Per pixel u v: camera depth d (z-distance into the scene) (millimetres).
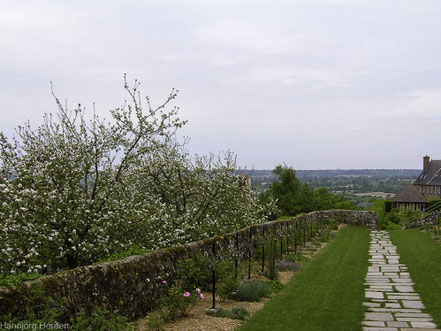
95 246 8367
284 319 6656
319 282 9766
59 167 8656
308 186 37625
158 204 10844
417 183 76812
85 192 9242
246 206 14422
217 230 12336
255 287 8305
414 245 15852
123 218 8891
